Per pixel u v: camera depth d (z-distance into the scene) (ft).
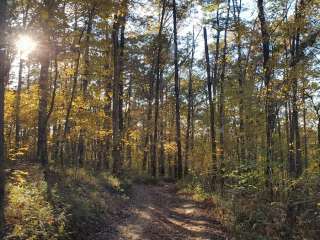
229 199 52.16
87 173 63.98
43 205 33.86
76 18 49.21
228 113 89.66
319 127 52.44
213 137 80.28
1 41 26.53
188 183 82.74
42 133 52.65
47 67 52.54
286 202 42.52
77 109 70.13
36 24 39.91
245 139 63.26
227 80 85.40
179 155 102.01
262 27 44.01
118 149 80.48
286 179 45.27
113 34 76.54
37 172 45.65
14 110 70.23
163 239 38.37
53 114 69.77
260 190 46.50
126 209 52.54
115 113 80.48
